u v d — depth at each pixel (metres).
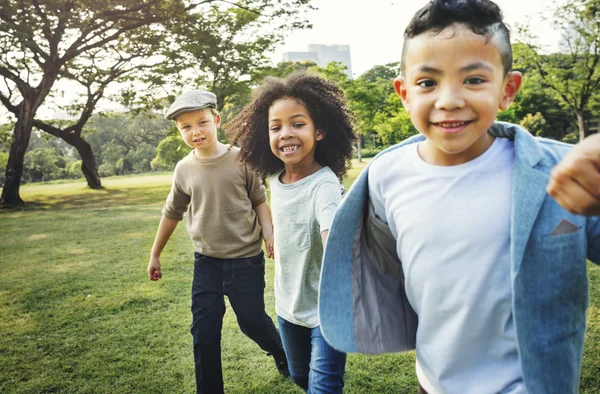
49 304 4.33
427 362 1.22
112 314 3.98
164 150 52.31
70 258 6.47
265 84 2.10
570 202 0.73
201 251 2.52
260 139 2.25
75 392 2.73
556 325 1.02
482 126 1.00
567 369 1.04
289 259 2.02
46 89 19.23
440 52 0.98
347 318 1.37
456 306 1.11
